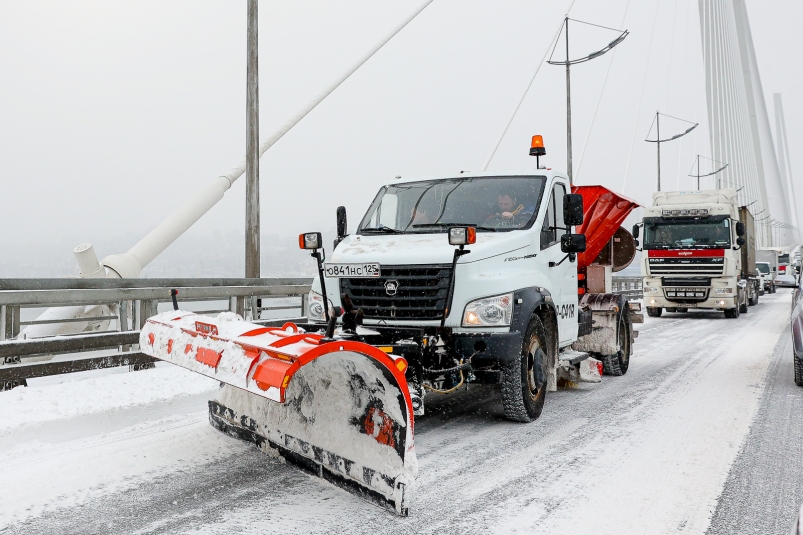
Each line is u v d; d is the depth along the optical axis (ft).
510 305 16.85
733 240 62.03
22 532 10.73
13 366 19.04
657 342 41.52
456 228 16.07
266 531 10.84
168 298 26.61
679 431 17.88
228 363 11.35
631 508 12.04
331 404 12.76
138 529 10.89
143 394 19.86
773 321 59.52
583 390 24.32
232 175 51.21
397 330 16.49
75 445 15.67
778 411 20.56
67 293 21.99
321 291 17.83
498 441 16.70
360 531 10.87
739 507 12.16
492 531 10.92
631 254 29.91
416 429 17.99
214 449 15.44
